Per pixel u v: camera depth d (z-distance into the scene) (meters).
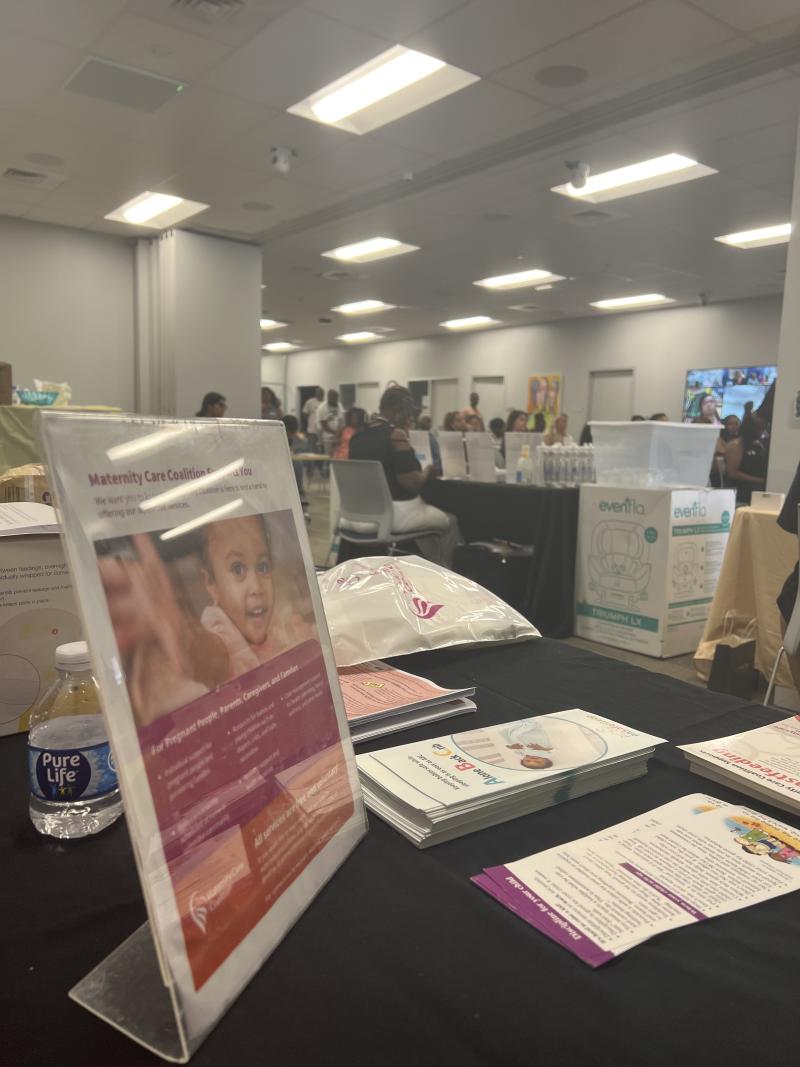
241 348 8.00
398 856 0.61
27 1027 0.44
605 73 4.03
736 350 10.64
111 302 7.98
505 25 3.56
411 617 1.10
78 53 3.94
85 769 0.64
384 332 14.61
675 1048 0.43
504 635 1.19
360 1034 0.43
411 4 3.41
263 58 3.94
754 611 3.09
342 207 6.60
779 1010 0.46
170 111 4.63
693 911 0.55
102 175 5.91
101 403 8.01
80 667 0.68
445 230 7.25
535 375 13.22
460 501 4.55
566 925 0.53
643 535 3.55
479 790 0.66
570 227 7.05
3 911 0.54
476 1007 0.45
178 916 0.42
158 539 0.47
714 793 0.74
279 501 0.62
